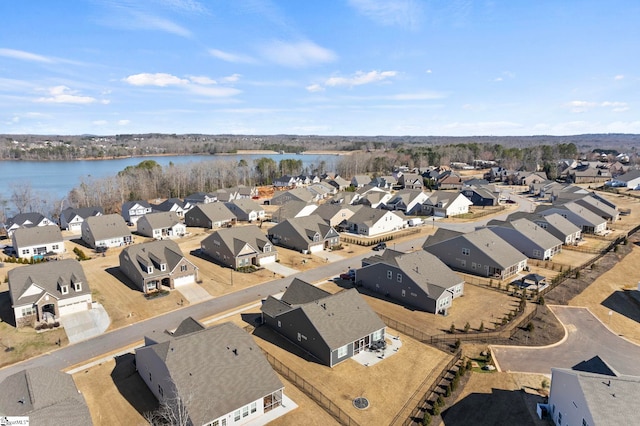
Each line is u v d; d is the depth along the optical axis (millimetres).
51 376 28156
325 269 59875
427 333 40250
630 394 23469
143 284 49781
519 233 65312
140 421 27594
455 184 145250
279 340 39000
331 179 167875
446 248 60562
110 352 36719
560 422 26641
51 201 121500
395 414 28453
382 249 69875
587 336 39625
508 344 38031
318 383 32062
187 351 29422
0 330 40500
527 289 51094
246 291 51000
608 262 60469
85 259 64750
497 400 29984
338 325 36500
